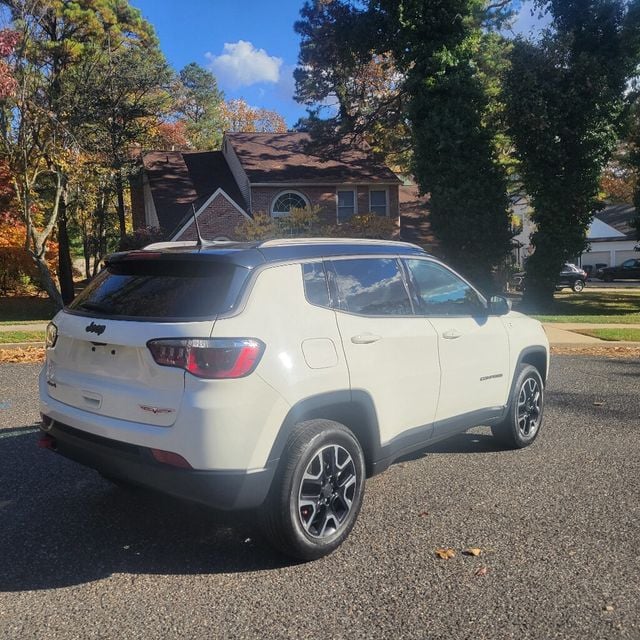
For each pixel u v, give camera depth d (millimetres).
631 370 10586
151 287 3936
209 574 3664
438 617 3205
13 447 6062
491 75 25641
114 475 3900
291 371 3686
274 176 28703
